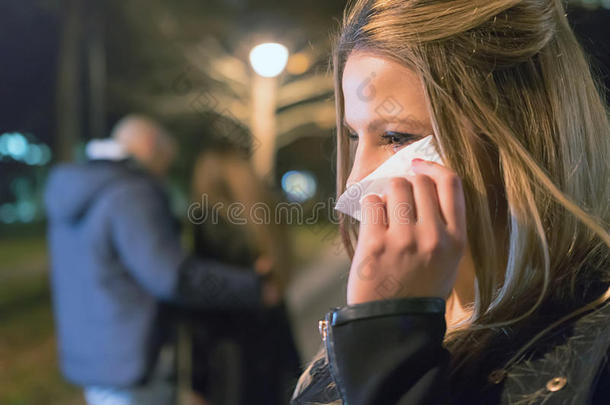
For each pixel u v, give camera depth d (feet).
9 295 40.37
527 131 3.13
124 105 62.39
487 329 2.81
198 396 9.87
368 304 2.71
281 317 10.08
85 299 9.57
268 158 12.26
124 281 9.54
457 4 3.20
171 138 11.45
